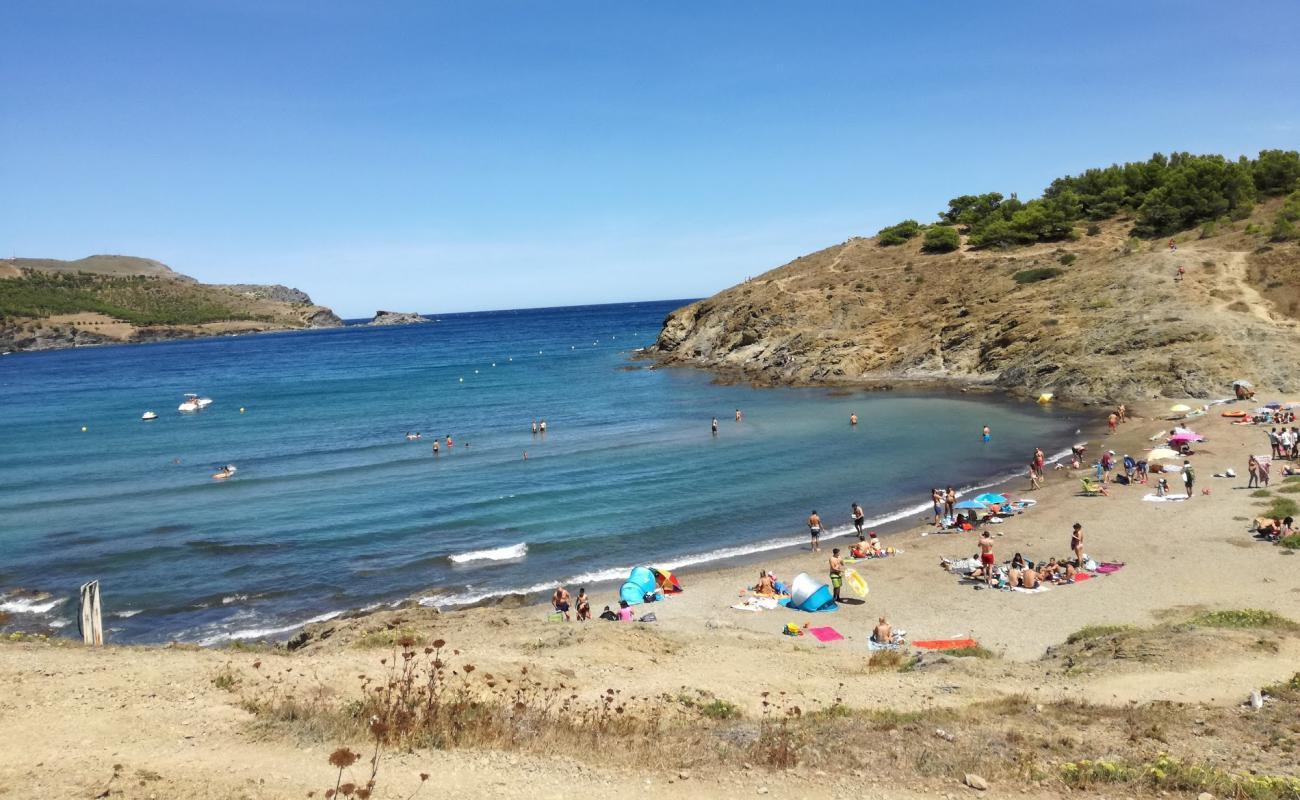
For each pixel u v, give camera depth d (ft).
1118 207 326.44
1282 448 123.75
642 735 41.63
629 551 109.50
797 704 50.96
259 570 104.53
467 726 38.93
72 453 191.42
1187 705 45.44
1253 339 187.73
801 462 156.35
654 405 242.78
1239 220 260.21
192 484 154.61
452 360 456.45
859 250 376.27
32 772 31.07
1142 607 74.95
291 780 31.42
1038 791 33.32
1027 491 126.41
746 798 32.55
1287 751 36.99
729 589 92.27
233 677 46.11
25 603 94.17
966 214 377.30
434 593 95.30
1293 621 65.00
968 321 253.65
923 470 146.10
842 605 84.64
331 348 627.46
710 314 356.18
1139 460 133.59
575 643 64.59
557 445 184.03
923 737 40.50
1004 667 59.62
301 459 177.99
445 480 152.76
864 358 270.05
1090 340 213.46
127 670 46.37
